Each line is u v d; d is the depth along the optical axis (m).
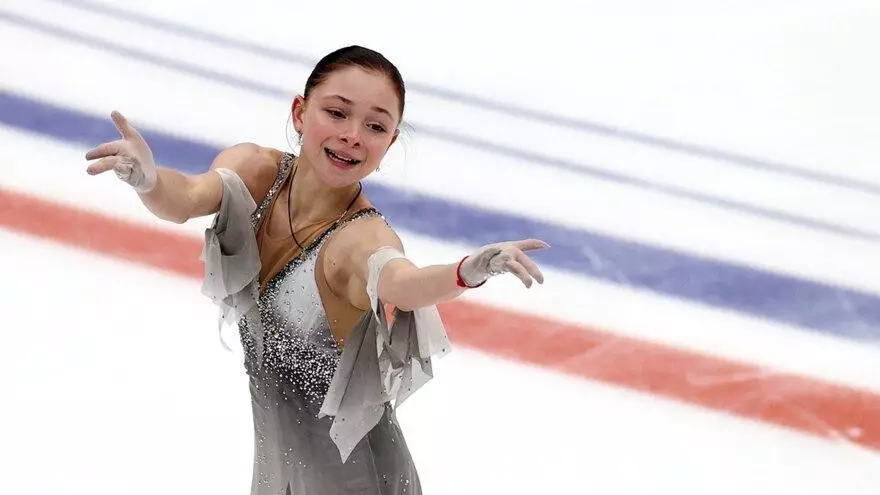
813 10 28.73
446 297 7.86
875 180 22.72
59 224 17.61
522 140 22.66
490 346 16.33
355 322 9.12
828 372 16.66
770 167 22.89
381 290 8.25
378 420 9.33
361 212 8.95
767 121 24.58
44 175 18.89
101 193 18.56
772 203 21.52
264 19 25.92
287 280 9.02
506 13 27.88
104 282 16.44
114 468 13.23
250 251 9.12
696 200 21.25
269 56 24.39
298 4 26.75
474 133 22.62
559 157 22.19
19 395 14.14
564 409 15.24
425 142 21.95
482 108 23.75
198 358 15.20
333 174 8.77
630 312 17.58
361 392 9.10
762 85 25.86
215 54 24.12
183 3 26.03
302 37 25.44
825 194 22.06
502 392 15.44
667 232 19.98
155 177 8.34
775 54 27.02
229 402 14.51
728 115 24.69
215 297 9.40
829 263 19.62
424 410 14.95
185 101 22.09
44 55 22.83
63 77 22.14
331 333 9.05
